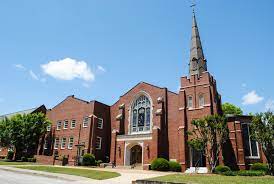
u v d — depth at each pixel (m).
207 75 39.84
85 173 26.39
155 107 43.94
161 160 35.31
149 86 46.03
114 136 44.91
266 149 27.11
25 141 47.50
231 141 36.84
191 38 49.31
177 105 41.88
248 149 36.69
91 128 46.09
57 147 50.00
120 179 22.58
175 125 40.94
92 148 44.88
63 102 53.34
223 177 20.61
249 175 24.77
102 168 36.66
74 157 43.16
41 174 25.66
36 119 49.12
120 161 42.78
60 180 21.92
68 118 50.91
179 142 37.81
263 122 27.91
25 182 19.23
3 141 47.50
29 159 45.78
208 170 31.42
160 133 40.69
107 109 50.38
